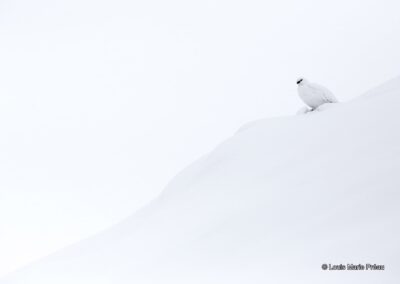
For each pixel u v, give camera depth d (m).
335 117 32.19
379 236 18.03
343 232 19.39
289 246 20.34
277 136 34.03
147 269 25.34
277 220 22.94
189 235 26.70
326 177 24.55
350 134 28.31
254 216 24.33
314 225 21.02
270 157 31.23
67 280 30.61
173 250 26.02
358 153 25.48
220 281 20.42
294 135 32.53
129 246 31.70
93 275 29.53
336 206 21.55
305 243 19.95
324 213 21.56
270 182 27.44
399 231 17.83
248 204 25.97
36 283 33.03
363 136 27.31
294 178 26.22
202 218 27.95
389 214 19.25
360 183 22.42
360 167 23.83
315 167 26.22
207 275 21.38
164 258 25.69
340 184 23.19
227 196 29.00
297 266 18.62
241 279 19.70
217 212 27.31
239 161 33.53
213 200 29.70
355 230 19.12
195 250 24.33
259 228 23.06
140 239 31.78
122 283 25.36
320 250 18.89
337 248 18.47
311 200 23.14
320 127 31.80
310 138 30.75
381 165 23.20
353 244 18.23
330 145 28.31
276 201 24.61
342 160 25.52
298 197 23.92
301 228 21.27
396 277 15.81
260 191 26.88
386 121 27.92
